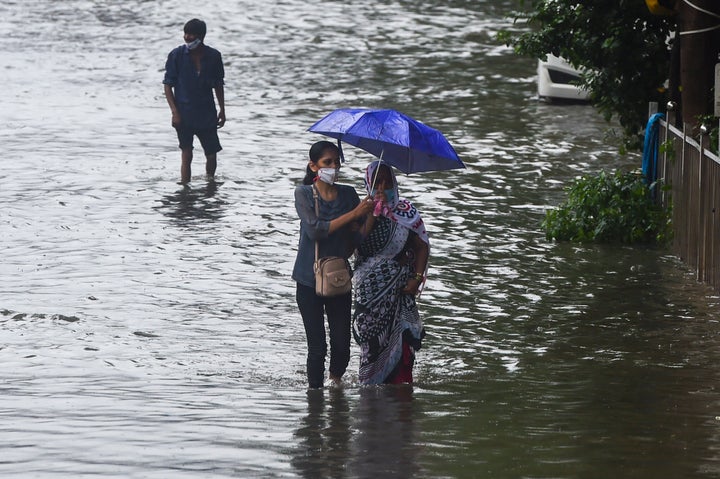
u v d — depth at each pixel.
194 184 43.72
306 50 78.94
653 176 37.72
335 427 19.45
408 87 66.25
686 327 27.77
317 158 22.50
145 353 25.44
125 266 32.72
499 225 38.12
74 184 43.28
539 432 19.25
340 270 22.50
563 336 27.09
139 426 19.22
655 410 20.97
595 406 21.28
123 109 59.47
